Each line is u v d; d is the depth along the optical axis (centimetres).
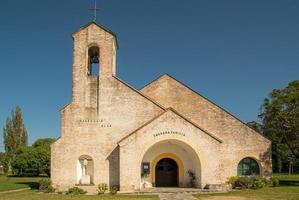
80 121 3431
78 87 3488
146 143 3206
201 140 3231
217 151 3225
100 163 3372
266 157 3575
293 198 2514
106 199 2544
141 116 3444
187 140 3222
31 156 7744
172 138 3216
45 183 3384
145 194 2905
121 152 3181
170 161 3544
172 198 2592
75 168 3356
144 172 3456
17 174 7812
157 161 3497
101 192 3103
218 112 3647
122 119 3441
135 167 3167
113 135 3419
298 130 3781
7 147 8462
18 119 8575
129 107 3456
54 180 3350
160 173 3528
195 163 3350
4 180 5672
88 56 3606
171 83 3722
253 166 3597
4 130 8525
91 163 3416
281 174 7194
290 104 3828
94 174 3353
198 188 3250
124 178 3152
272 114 3916
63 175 3350
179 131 3231
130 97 3472
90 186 3309
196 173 3347
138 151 3189
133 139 3203
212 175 3200
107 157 3381
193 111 3666
